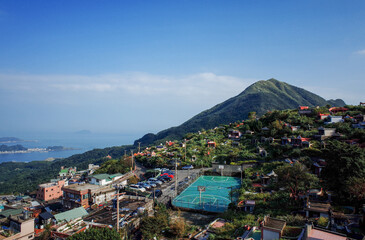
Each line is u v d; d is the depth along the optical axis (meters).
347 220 38.03
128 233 48.34
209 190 74.50
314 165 69.38
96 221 53.59
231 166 90.62
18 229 49.03
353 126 91.19
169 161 109.81
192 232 47.66
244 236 38.00
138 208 57.28
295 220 40.47
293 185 52.59
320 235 29.59
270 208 51.34
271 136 104.38
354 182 44.25
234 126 141.12
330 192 49.75
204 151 109.00
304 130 100.81
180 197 68.75
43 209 70.44
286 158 83.25
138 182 87.88
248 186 69.94
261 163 86.56
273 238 34.19
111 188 76.69
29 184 159.88
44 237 47.50
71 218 54.00
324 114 108.25
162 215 50.16
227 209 57.47
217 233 43.53
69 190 71.38
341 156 52.62
